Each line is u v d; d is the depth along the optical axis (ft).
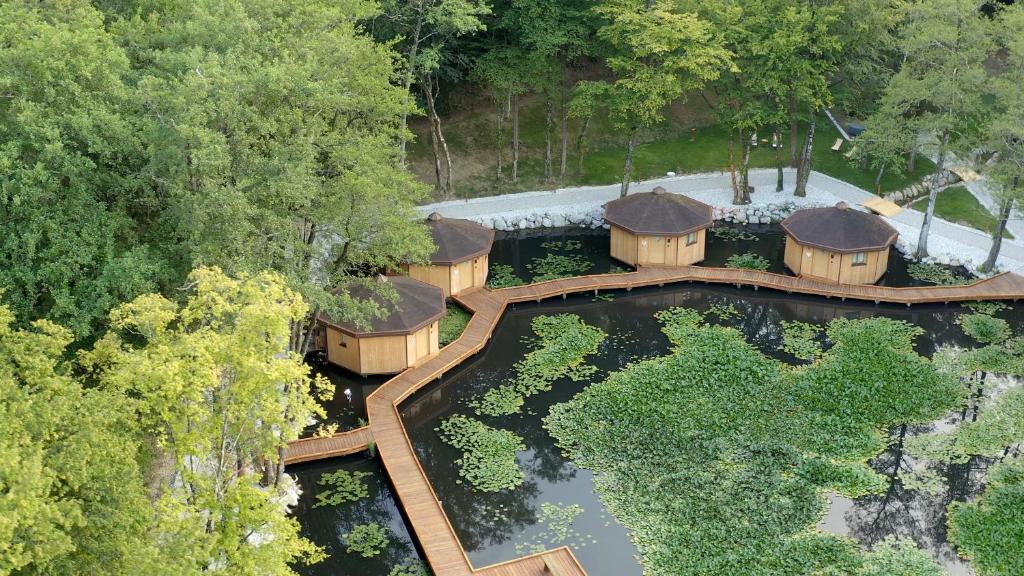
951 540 107.55
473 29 166.71
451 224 167.63
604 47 194.90
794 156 210.18
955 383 138.10
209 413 80.84
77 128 100.37
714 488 116.06
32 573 66.08
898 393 135.64
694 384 138.21
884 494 115.14
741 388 136.87
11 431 67.77
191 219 96.94
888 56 204.85
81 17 118.62
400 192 130.52
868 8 179.01
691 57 176.96
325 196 117.08
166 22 134.41
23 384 79.87
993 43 166.81
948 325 156.76
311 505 115.24
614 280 170.19
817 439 125.08
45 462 69.56
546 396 137.80
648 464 121.19
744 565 103.35
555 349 150.30
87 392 76.59
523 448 126.00
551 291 166.81
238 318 82.99
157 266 100.83
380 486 118.93
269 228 109.19
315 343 146.82
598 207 200.54
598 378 141.90
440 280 163.22
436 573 101.19
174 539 75.20
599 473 120.16
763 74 186.50
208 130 100.12
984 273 171.94
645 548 106.63
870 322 156.76
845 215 170.40
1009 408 131.64
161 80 108.06
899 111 169.58
